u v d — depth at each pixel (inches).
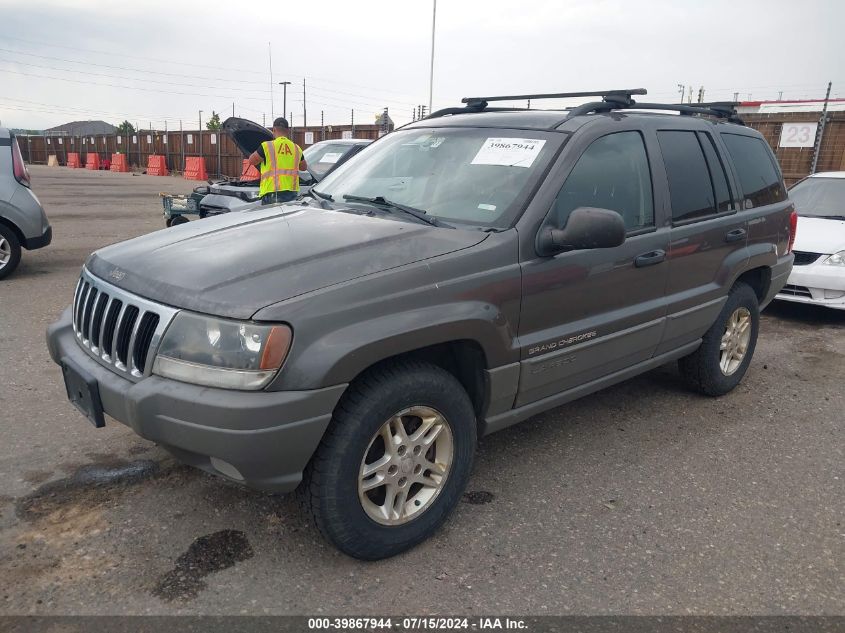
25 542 114.7
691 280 163.9
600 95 155.9
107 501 128.0
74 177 1266.0
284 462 99.2
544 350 129.4
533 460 151.9
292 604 102.4
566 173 132.4
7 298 277.7
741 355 194.9
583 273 133.6
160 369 101.3
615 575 112.0
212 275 104.8
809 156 515.2
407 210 134.3
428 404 112.8
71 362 117.5
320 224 127.6
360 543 109.0
